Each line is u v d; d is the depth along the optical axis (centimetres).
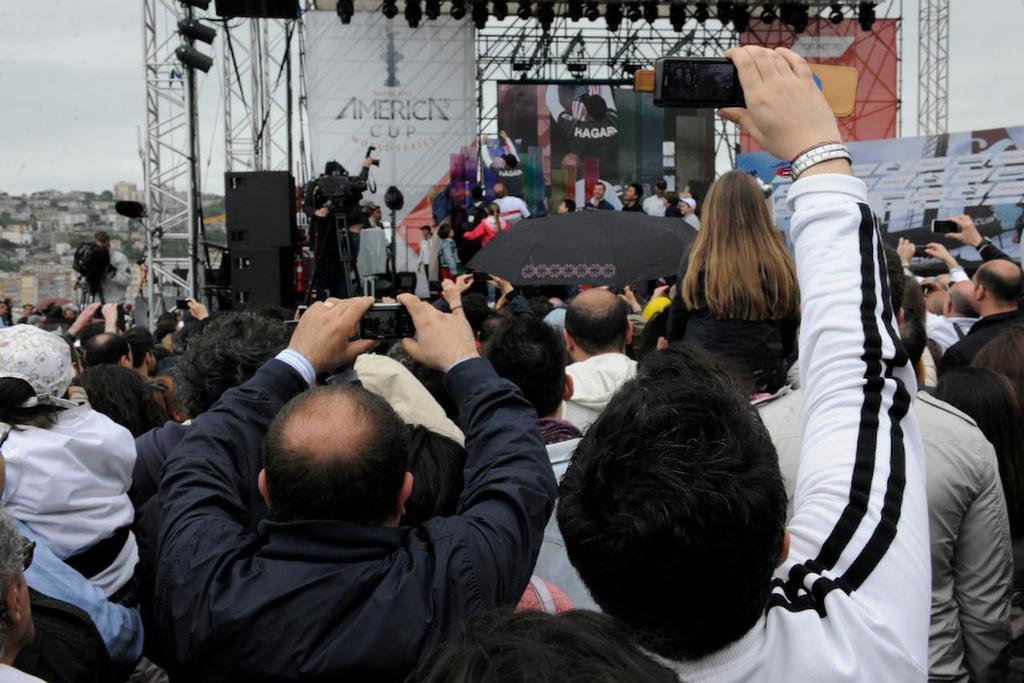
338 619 153
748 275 290
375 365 263
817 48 1877
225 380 285
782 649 112
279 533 160
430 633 150
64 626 210
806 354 125
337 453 161
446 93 1667
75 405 245
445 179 1673
